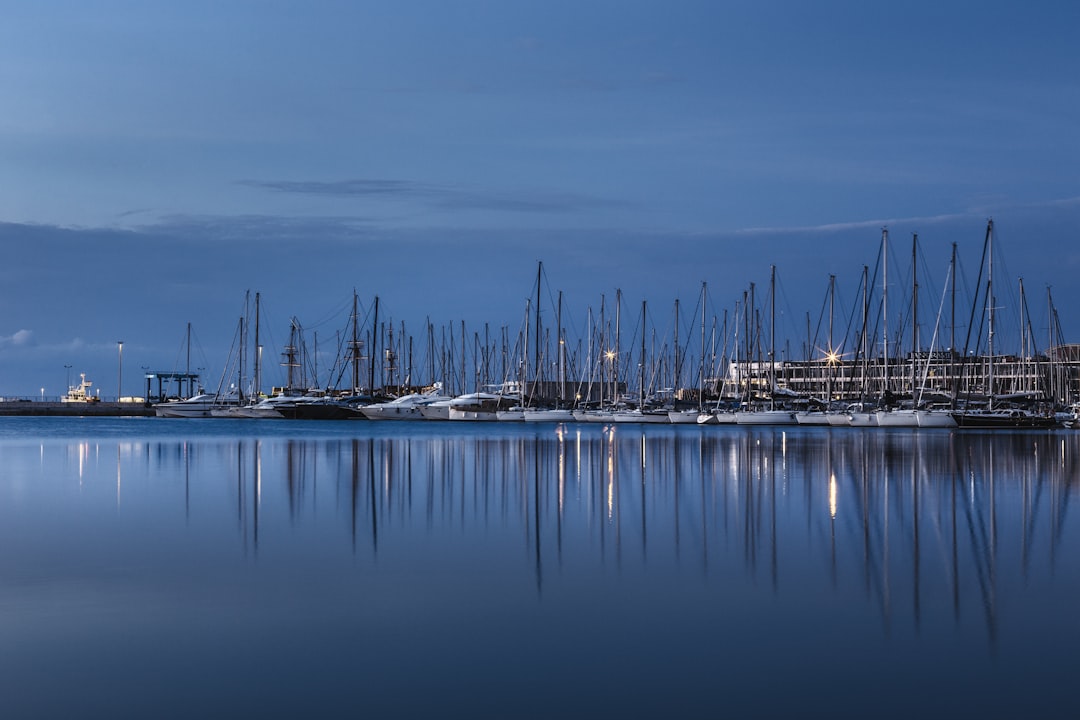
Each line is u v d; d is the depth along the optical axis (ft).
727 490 128.16
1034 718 39.96
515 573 68.44
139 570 69.87
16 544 81.71
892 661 47.03
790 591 62.13
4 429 419.33
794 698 42.29
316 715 40.78
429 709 41.37
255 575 68.03
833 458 198.29
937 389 461.78
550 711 41.09
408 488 131.54
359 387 632.79
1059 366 573.33
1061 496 119.44
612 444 265.95
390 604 59.11
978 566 70.38
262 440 295.89
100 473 157.89
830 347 457.68
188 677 45.44
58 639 51.60
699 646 49.75
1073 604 58.08
